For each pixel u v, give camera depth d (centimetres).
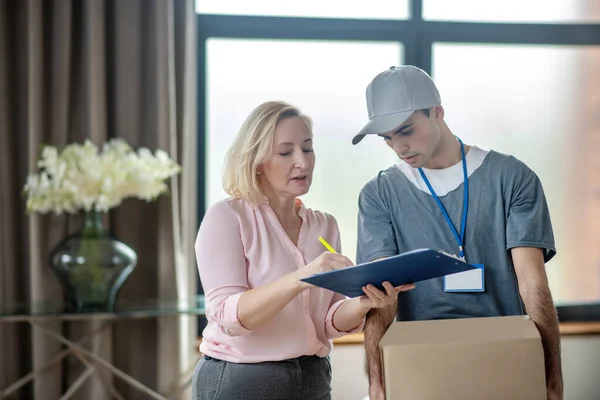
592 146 417
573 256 417
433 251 147
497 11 411
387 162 405
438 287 207
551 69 414
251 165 185
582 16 415
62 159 333
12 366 371
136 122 369
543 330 193
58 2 361
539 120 414
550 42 410
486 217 205
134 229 374
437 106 203
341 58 402
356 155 404
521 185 203
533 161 414
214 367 184
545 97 414
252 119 186
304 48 400
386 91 197
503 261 204
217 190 400
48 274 364
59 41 362
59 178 329
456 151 209
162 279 370
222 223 184
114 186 329
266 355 180
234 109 398
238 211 187
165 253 370
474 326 173
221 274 181
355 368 384
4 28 363
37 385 364
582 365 395
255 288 176
